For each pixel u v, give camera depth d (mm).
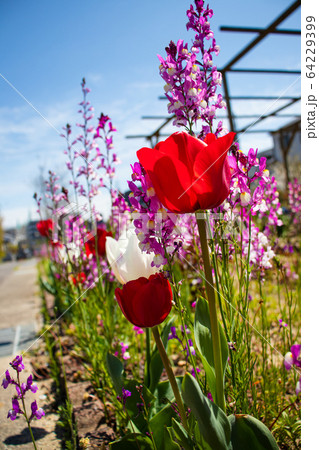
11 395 1847
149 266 1010
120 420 1425
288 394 1596
